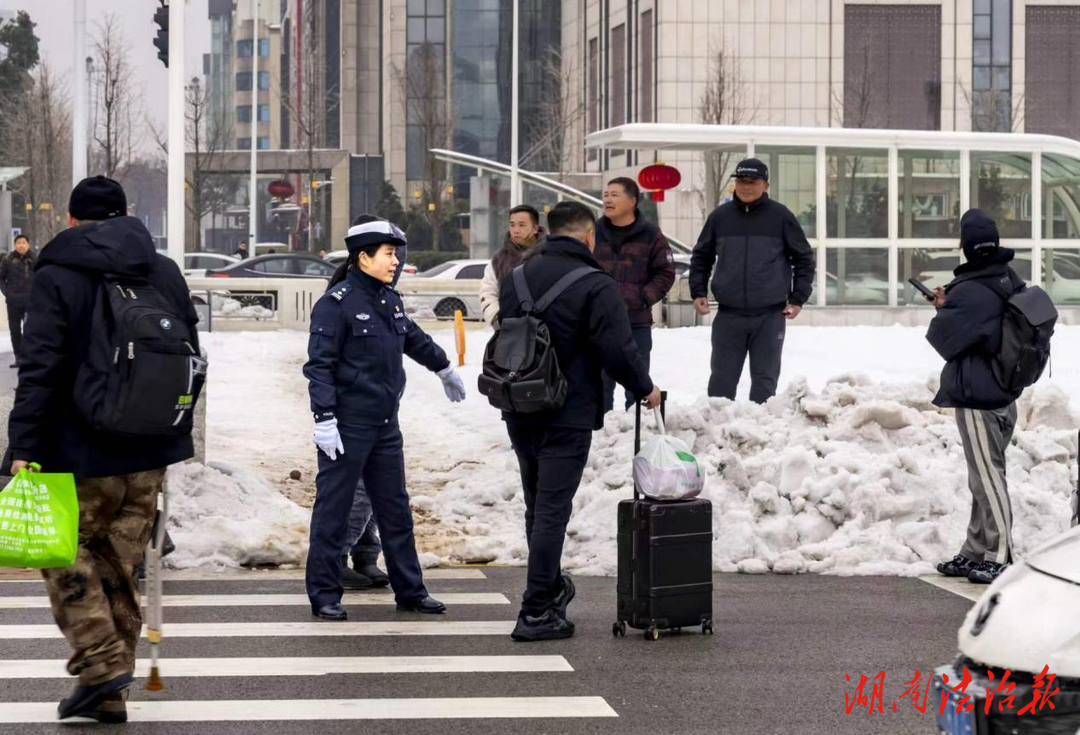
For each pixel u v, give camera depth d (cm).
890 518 1121
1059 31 7125
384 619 913
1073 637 478
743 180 1398
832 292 2950
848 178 2941
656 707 714
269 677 770
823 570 1075
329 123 11125
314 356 888
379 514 931
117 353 654
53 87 8450
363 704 719
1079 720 479
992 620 504
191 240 9419
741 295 1405
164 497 715
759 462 1166
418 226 8562
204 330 3256
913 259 2959
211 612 933
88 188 684
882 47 7075
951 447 1228
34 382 654
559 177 7675
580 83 8694
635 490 872
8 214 4038
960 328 1012
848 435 1226
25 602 959
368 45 11081
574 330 833
